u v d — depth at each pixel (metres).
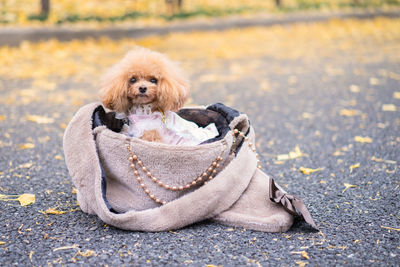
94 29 11.59
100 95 3.04
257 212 2.76
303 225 2.76
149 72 2.94
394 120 5.23
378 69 8.24
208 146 2.77
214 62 9.02
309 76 7.82
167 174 2.74
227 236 2.59
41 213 2.92
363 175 3.62
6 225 2.73
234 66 8.56
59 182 3.49
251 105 6.01
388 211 2.96
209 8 16.45
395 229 2.69
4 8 12.68
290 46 11.03
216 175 2.82
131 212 2.62
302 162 3.98
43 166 3.83
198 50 10.16
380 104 5.96
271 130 4.97
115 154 2.76
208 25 13.48
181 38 11.70
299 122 5.25
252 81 7.48
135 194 2.80
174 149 2.71
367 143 4.45
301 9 17.17
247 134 3.13
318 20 15.16
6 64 8.30
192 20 14.31
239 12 16.11
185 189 2.79
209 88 6.96
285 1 18.58
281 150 4.32
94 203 2.70
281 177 3.64
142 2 15.53
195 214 2.66
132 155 2.73
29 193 3.26
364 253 2.40
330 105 5.98
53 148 4.31
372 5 18.45
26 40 10.37
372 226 2.74
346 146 4.38
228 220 2.73
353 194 3.25
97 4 14.58
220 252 2.40
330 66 8.62
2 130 4.82
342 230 2.68
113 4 14.88
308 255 2.38
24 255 2.37
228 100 6.26
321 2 18.64
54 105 5.93
